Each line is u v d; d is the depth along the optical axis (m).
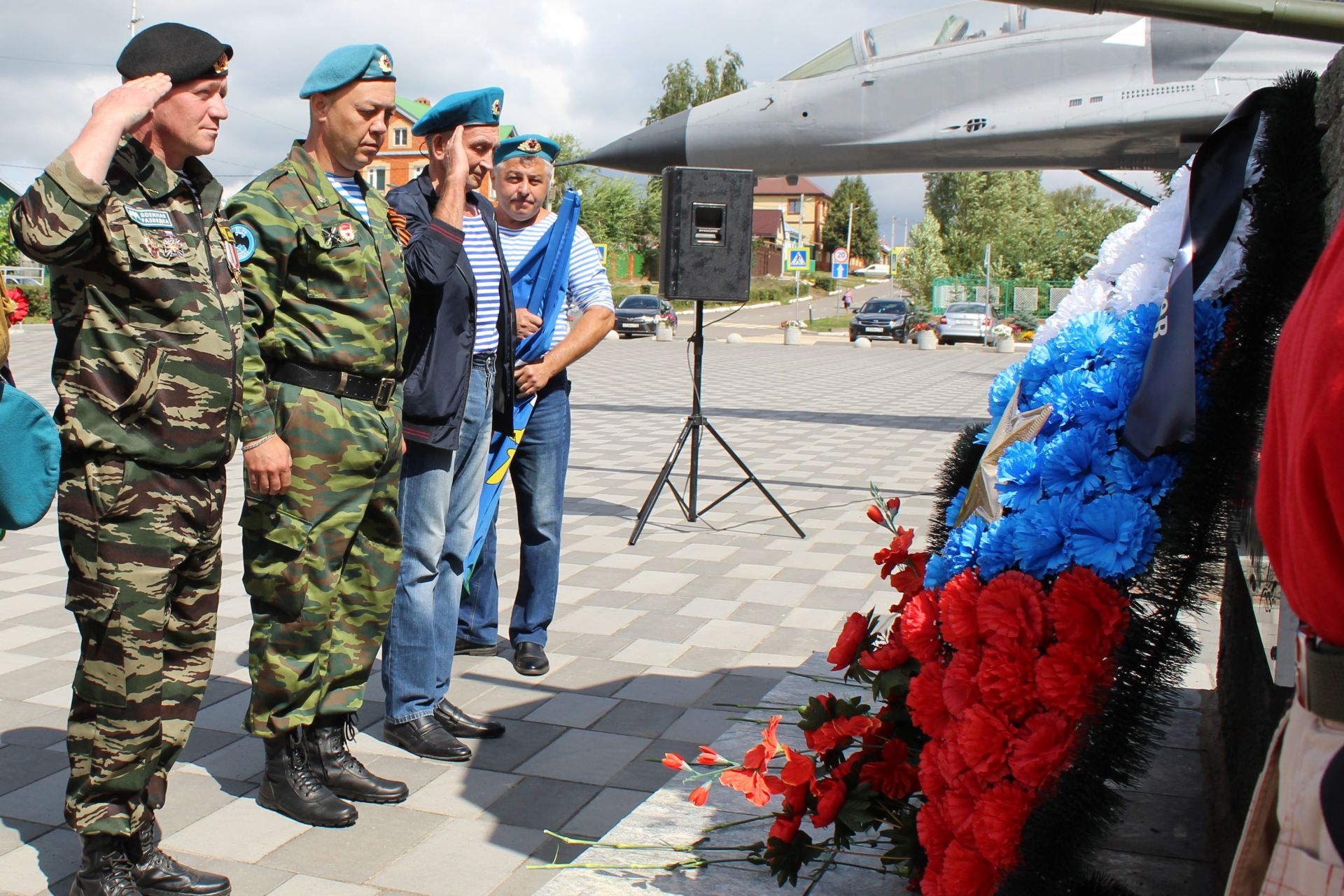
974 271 53.16
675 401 16.05
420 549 3.57
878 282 96.19
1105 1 1.91
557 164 4.48
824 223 112.50
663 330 33.53
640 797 3.35
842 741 2.41
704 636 4.92
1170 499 2.00
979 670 2.09
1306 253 1.86
